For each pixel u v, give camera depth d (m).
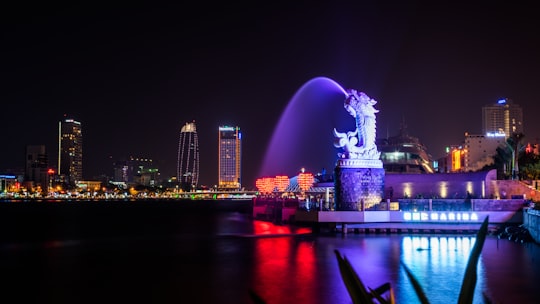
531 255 59.81
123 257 65.38
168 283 47.22
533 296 40.03
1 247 79.06
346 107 86.62
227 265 56.69
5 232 109.88
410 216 82.62
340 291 42.91
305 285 45.34
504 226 80.94
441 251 64.06
